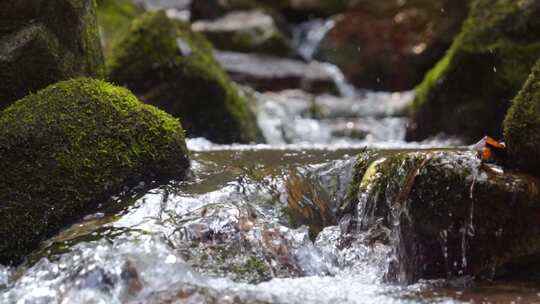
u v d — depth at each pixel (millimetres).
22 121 6695
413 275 6289
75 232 6309
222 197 6984
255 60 19062
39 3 7523
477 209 6129
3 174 6488
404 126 14555
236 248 6188
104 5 17406
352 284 5992
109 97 7148
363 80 19609
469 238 6188
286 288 5711
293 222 7117
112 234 6109
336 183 7852
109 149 6875
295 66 19094
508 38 11930
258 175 7719
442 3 19219
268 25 20312
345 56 20062
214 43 19859
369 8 20469
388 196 6777
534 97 6457
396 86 19391
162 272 5691
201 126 12609
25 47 7367
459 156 6230
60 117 6797
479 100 12305
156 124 7293
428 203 6184
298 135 14445
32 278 5793
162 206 6734
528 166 6434
